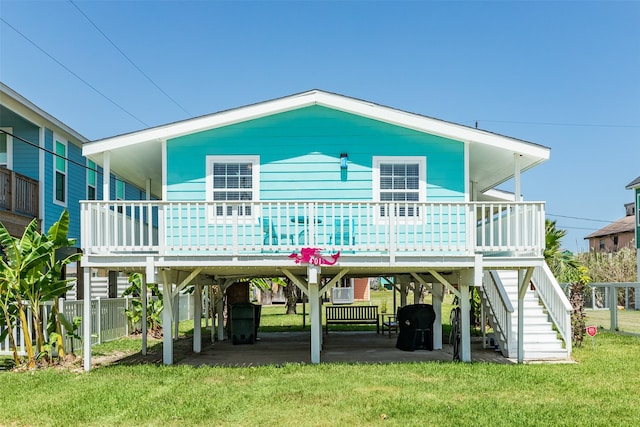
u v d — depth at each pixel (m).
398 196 12.80
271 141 12.88
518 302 12.02
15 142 17.47
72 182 19.64
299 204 12.53
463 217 12.68
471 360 12.34
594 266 36.50
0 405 8.40
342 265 11.19
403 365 11.38
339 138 12.89
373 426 7.24
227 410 7.96
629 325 20.97
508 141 12.52
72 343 13.47
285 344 16.47
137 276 18.56
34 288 11.91
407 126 12.69
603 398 8.66
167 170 12.73
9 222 15.30
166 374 10.65
